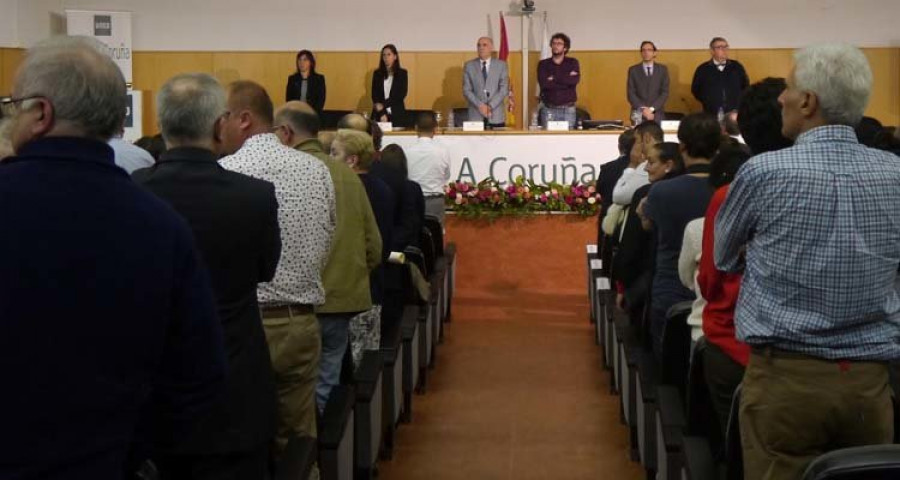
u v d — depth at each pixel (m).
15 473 1.90
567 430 5.94
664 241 4.50
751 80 14.86
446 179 10.00
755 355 2.76
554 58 13.53
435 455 5.49
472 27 15.14
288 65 15.26
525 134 11.41
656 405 4.05
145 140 6.39
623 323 5.62
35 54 2.02
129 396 1.99
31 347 1.90
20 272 1.90
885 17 14.62
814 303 2.65
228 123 3.64
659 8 14.95
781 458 2.74
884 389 2.71
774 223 2.68
